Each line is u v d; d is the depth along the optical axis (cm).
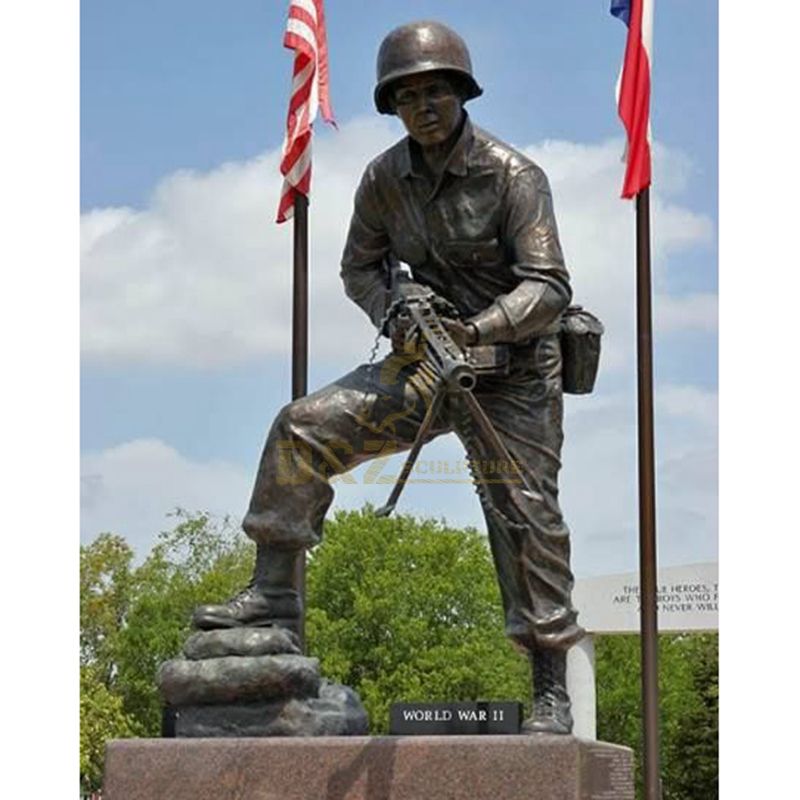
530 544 977
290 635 946
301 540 960
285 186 1271
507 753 877
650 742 1323
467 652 3741
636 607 3219
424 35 961
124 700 3969
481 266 988
